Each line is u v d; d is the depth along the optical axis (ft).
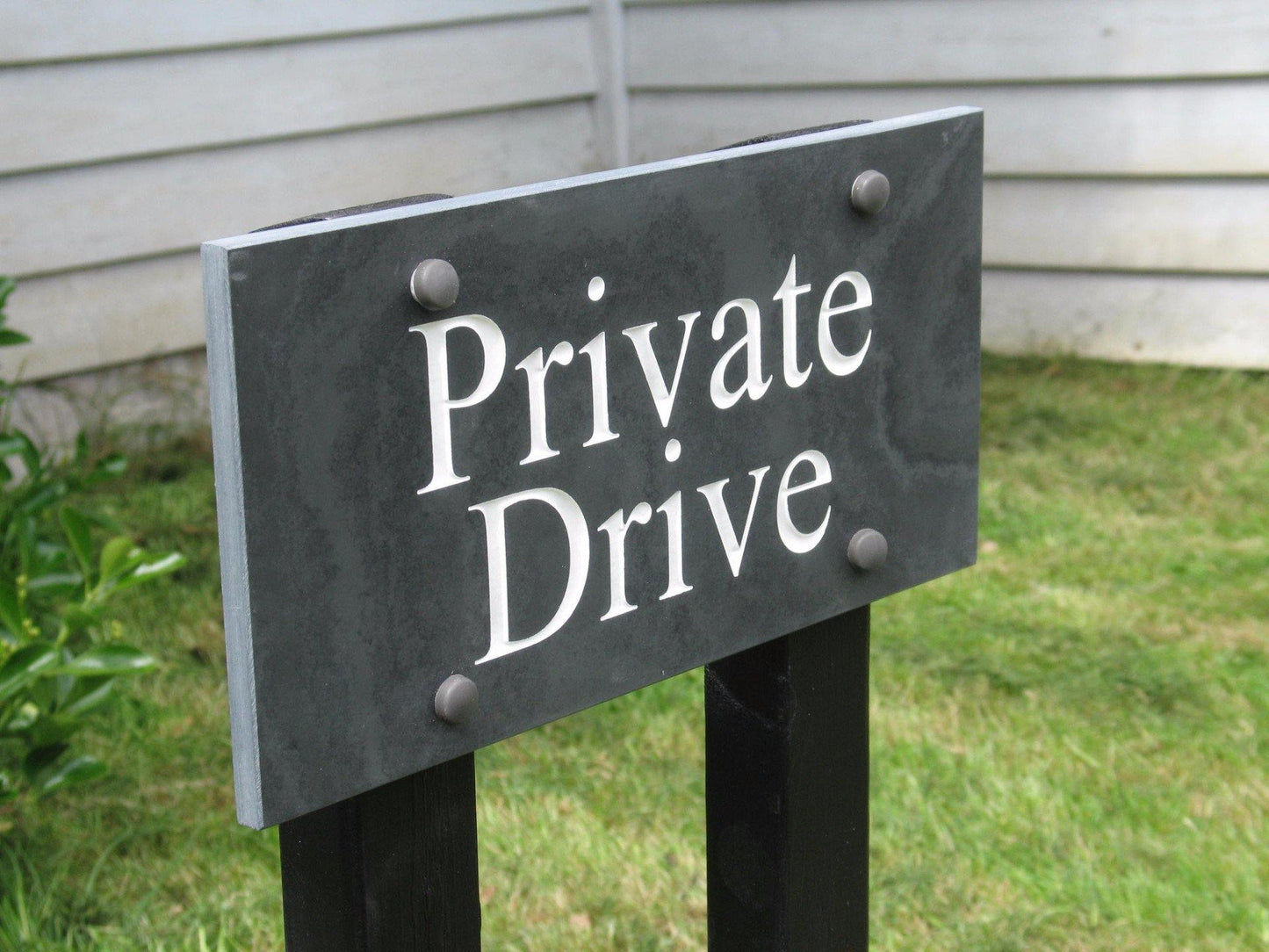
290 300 3.35
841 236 4.56
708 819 5.42
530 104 19.66
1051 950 7.71
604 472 4.07
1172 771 9.35
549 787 9.25
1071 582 12.15
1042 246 18.28
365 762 3.68
